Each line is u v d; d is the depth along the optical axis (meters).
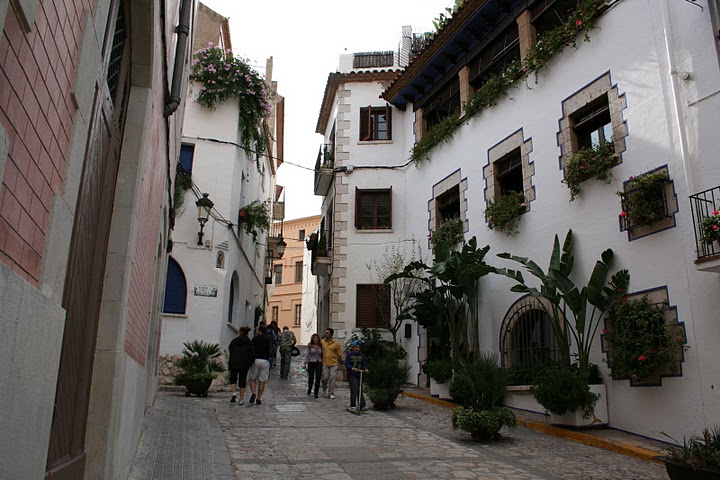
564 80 11.87
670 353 8.58
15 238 1.82
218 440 8.30
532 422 10.23
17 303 1.69
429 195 17.47
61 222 2.30
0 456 1.64
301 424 10.21
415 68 17.67
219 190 16.86
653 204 9.19
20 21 1.69
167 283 15.95
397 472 6.88
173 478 5.88
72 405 3.44
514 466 7.34
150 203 6.15
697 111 8.76
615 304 9.66
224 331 16.36
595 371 9.93
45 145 2.07
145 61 4.60
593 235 10.53
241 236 19.23
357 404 12.06
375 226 19.44
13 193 1.77
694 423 8.15
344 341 18.47
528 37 13.37
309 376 15.00
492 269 12.08
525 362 12.24
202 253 16.25
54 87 2.11
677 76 9.16
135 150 4.64
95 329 4.18
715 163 8.40
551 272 10.43
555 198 11.71
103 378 4.14
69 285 2.91
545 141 12.23
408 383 17.30
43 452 2.10
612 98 10.47
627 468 7.33
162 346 15.50
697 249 7.90
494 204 13.52
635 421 9.12
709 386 8.01
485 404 9.23
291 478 6.43
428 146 17.34
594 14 11.00
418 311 15.13
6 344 1.62
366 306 18.77
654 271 9.12
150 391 10.74
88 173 3.12
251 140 19.66
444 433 9.69
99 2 2.64
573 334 10.21
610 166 10.22
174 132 9.21
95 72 2.68
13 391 1.72
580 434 9.09
